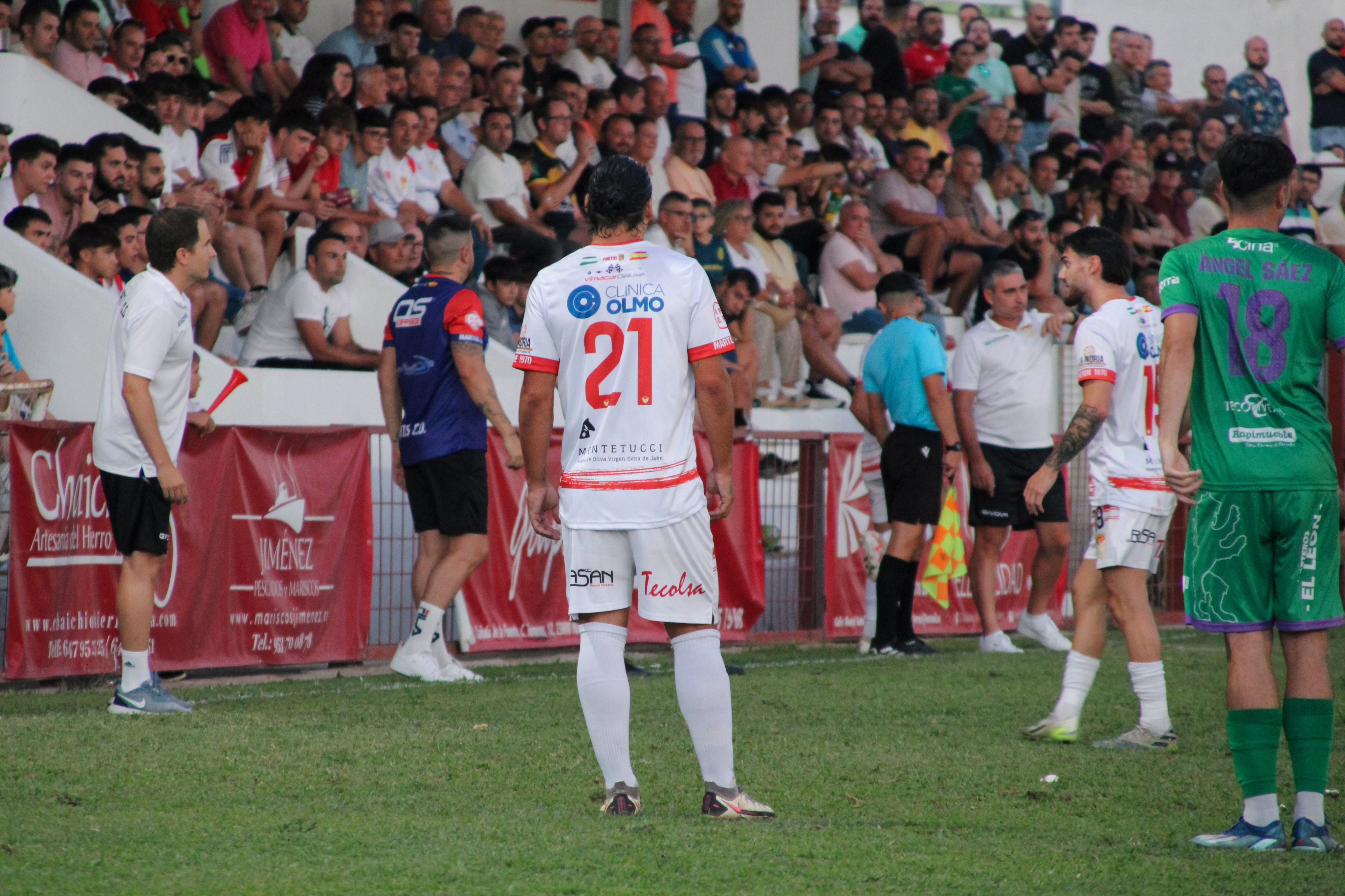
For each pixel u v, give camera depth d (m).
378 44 38.66
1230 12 59.41
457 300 23.06
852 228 43.38
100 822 12.30
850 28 53.97
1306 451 12.34
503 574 27.34
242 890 10.12
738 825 12.45
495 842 11.66
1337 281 12.42
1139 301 17.95
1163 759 16.64
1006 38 53.19
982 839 12.28
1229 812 13.70
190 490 23.20
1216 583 12.52
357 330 34.53
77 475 22.25
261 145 34.31
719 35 45.19
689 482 12.70
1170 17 58.94
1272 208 12.74
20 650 21.48
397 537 27.25
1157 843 12.30
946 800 14.11
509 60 40.59
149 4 35.25
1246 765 12.34
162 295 18.55
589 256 12.87
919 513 27.84
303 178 35.41
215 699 20.72
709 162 43.78
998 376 28.80
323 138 35.59
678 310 12.65
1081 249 18.14
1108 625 34.12
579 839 11.76
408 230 36.38
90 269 29.14
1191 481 12.40
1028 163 50.88
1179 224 53.75
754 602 30.25
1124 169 49.50
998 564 32.44
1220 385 12.51
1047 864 11.31
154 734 16.88
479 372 22.95
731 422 12.98
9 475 21.33
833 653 29.09
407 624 27.48
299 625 24.77
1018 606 33.75
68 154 30.33
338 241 32.72
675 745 17.02
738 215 40.94
